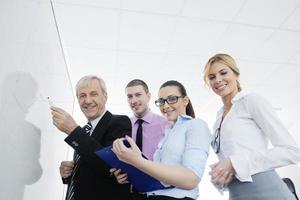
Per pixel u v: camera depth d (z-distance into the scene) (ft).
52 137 5.98
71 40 9.04
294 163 3.89
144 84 7.86
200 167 3.38
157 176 3.02
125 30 8.75
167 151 4.05
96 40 9.11
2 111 3.15
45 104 5.25
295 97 13.91
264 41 9.74
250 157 3.95
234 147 4.28
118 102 13.16
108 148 3.40
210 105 14.05
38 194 4.99
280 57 10.71
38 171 4.90
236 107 4.61
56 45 6.70
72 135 3.73
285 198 3.76
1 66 3.08
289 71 11.65
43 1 5.13
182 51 9.93
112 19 8.30
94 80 5.01
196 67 10.89
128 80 11.48
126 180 3.82
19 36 3.70
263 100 4.32
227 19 8.59
